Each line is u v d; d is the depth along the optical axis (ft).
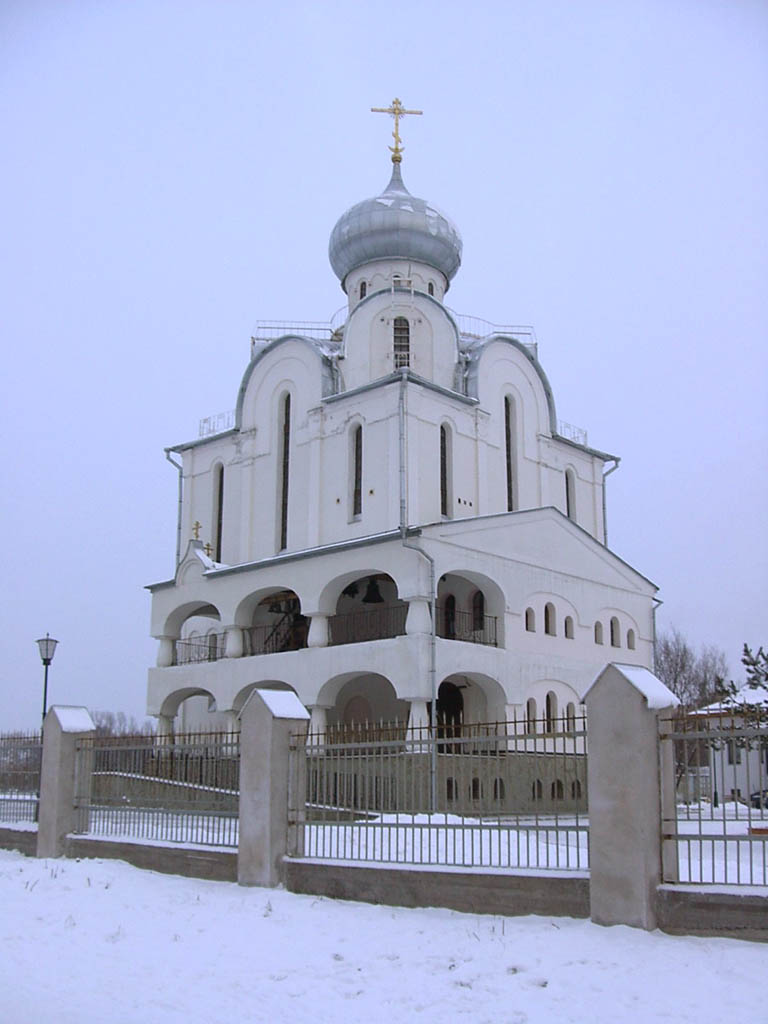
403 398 132.46
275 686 130.93
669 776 41.78
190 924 47.11
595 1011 32.40
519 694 122.83
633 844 40.47
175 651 143.33
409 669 111.65
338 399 140.97
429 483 134.51
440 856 54.85
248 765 56.39
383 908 47.60
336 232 163.43
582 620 135.54
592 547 139.85
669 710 42.50
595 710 42.60
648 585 148.87
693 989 33.22
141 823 65.41
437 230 160.66
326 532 139.33
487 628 124.26
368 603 135.33
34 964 40.06
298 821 54.44
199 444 161.79
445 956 39.09
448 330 151.33
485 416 145.89
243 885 54.95
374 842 50.90
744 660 77.82
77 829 71.05
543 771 45.47
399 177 168.55
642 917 39.68
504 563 124.57
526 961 37.50
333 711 138.00
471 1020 32.32
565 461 160.15
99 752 70.64
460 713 128.88
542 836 61.67
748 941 37.60
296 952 41.16
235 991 36.04
